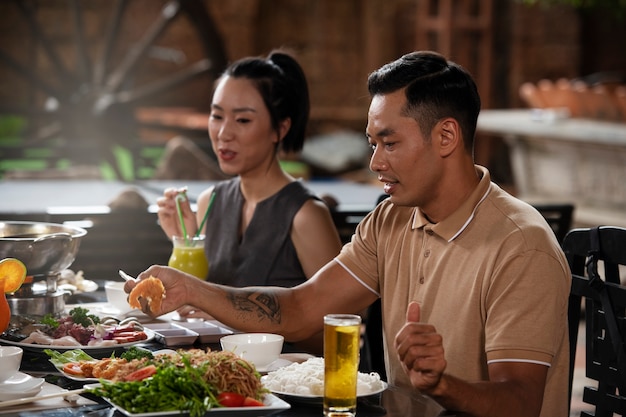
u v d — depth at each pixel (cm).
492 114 953
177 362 184
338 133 1254
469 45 1217
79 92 809
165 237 402
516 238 211
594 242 234
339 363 178
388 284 236
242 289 245
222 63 835
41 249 246
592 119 899
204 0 1225
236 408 172
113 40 847
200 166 708
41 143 788
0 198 562
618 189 764
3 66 1194
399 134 215
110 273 398
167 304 234
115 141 797
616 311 226
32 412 182
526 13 1252
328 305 247
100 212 396
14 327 240
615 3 882
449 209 221
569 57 1259
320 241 307
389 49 1288
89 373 200
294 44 1300
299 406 190
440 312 220
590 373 235
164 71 1238
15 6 1192
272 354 215
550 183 852
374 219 247
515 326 203
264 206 312
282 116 313
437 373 182
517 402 193
